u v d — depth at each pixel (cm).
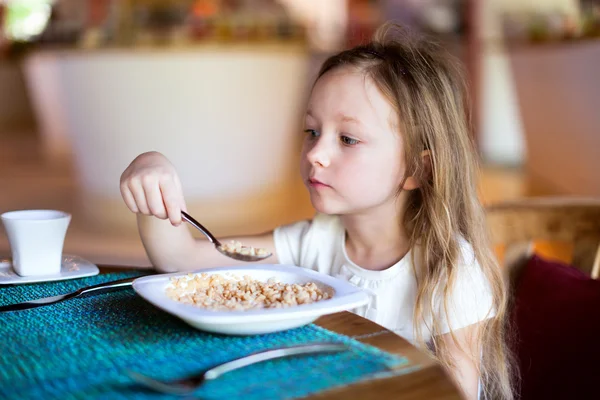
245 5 431
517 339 111
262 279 81
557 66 382
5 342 65
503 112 566
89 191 386
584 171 375
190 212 381
